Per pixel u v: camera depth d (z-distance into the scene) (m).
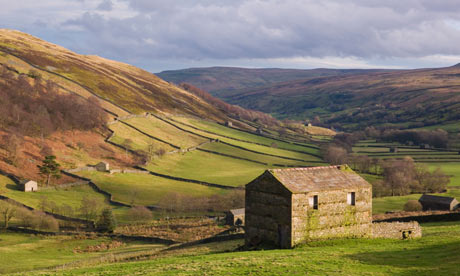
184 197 154.62
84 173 183.62
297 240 49.41
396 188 159.50
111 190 170.25
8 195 145.38
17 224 125.88
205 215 146.25
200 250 62.12
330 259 40.16
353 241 51.62
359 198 54.41
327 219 51.62
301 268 36.66
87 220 131.88
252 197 53.59
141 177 193.75
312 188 50.88
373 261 39.19
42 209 138.62
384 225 56.59
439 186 165.00
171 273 37.50
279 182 50.34
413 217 87.81
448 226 73.31
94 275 40.00
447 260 37.72
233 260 41.44
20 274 44.16
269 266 37.66
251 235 53.72
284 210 49.78
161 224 131.88
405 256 40.84
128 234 117.88
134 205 154.38
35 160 185.50
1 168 166.88
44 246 104.56
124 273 40.00
